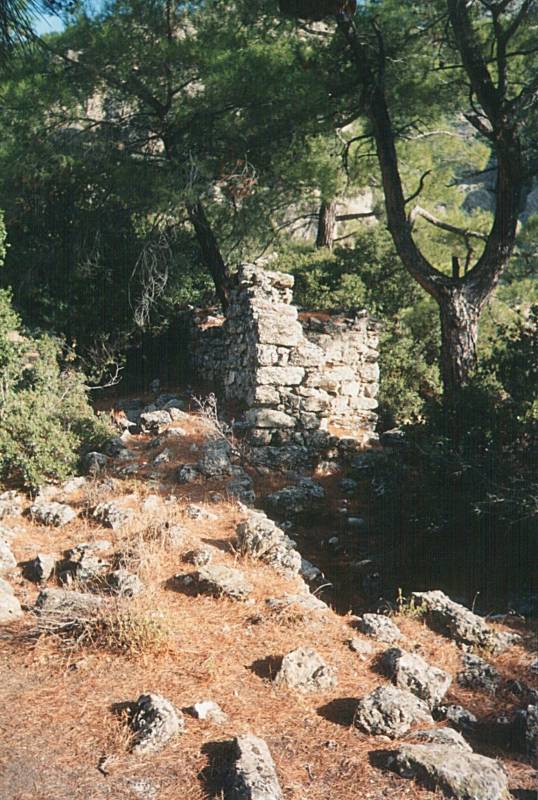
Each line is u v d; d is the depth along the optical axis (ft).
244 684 20.77
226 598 25.50
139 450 40.88
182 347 65.41
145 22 60.18
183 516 32.40
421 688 21.45
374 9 56.08
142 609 23.45
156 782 16.42
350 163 70.18
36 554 28.37
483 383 42.60
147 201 59.52
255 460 42.06
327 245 88.63
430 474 38.42
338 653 22.98
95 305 63.87
